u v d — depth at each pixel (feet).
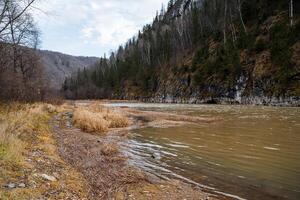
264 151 45.96
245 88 181.78
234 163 39.32
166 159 41.93
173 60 317.83
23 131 44.11
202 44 277.85
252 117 95.71
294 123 76.64
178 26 361.71
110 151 45.11
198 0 440.45
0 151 27.35
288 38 166.81
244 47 201.98
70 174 29.07
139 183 30.37
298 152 44.75
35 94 127.65
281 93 153.38
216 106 169.58
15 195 19.98
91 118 76.18
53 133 57.52
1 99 75.82
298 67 151.23
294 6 189.78
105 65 522.06
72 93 445.37
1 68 81.71
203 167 37.52
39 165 28.89
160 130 73.56
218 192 28.35
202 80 228.43
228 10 278.67
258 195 27.50
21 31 83.71
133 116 110.22
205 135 63.67
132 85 377.91
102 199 24.27
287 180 31.91
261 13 216.95
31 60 128.36
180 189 29.07
